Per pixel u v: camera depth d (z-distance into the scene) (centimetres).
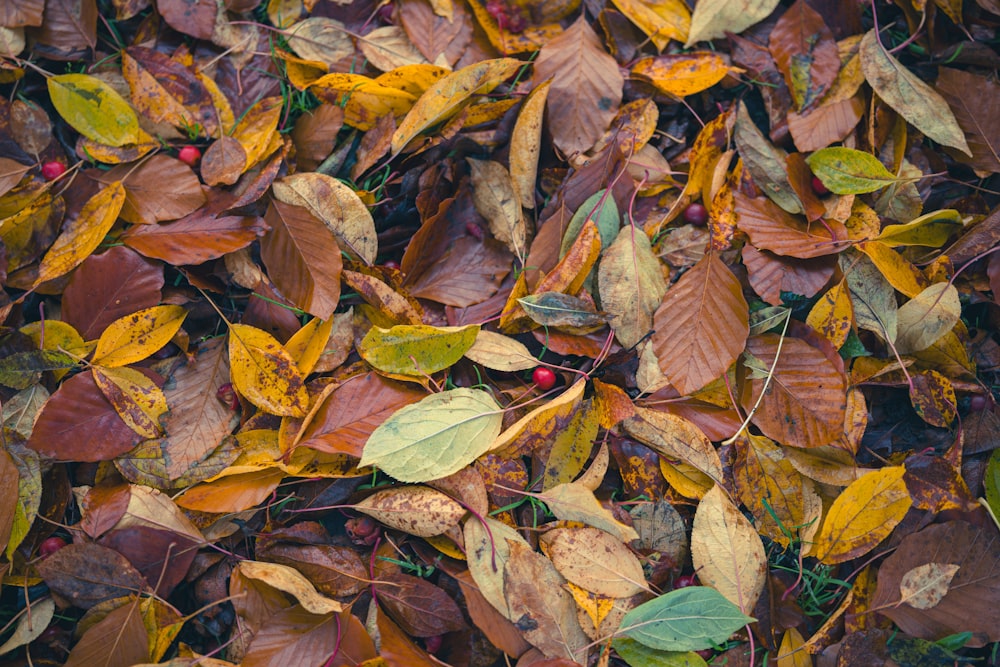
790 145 78
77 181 75
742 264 77
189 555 72
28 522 72
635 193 76
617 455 75
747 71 78
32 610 72
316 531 73
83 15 76
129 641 71
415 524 71
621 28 78
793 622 74
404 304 73
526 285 75
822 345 74
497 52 79
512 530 72
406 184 76
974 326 79
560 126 76
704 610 70
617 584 72
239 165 74
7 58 75
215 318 76
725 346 73
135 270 73
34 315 74
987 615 73
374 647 71
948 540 74
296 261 73
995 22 79
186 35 78
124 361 73
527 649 71
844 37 79
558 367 74
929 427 77
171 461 72
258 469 71
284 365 72
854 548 74
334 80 75
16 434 72
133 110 75
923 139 79
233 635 72
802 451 75
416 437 71
